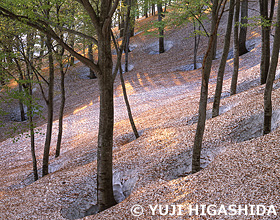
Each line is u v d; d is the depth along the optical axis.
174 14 16.80
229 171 7.68
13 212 9.29
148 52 36.09
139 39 39.41
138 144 12.66
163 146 11.45
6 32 11.03
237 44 14.24
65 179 10.99
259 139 8.69
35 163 13.33
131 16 13.01
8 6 8.10
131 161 10.84
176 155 10.19
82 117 22.88
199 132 8.40
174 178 9.30
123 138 15.01
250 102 11.95
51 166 14.40
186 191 7.63
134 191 8.82
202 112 8.21
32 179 13.95
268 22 11.27
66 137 19.34
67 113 25.41
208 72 7.97
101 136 8.38
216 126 11.12
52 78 13.18
